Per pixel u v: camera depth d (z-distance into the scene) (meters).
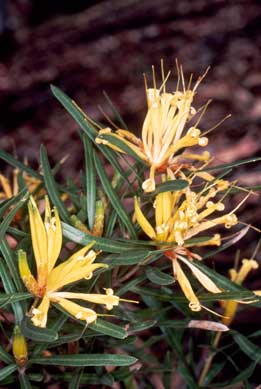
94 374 0.40
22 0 2.30
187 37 1.85
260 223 0.84
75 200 0.41
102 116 1.40
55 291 0.34
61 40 2.12
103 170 0.37
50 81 1.71
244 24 1.83
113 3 2.41
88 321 0.32
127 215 0.37
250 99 1.25
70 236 0.35
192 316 0.45
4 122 1.45
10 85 1.72
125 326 0.38
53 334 0.32
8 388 0.40
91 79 1.68
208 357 0.45
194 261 0.37
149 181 0.35
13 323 0.40
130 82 1.60
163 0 2.24
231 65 1.52
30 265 0.36
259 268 0.76
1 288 0.44
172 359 0.49
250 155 1.05
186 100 0.37
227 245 0.38
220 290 0.37
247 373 0.43
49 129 1.38
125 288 0.37
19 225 0.42
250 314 0.65
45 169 0.38
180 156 0.38
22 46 2.11
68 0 2.68
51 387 0.48
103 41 2.03
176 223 0.35
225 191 0.39
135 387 0.45
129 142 0.37
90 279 0.36
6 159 0.41
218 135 1.12
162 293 0.38
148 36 1.97
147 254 0.34
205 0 2.09
